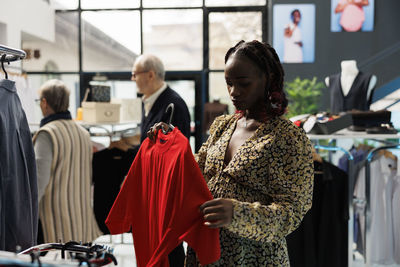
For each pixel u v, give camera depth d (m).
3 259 0.77
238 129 1.41
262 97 1.31
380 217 3.36
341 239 2.94
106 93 4.35
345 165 3.71
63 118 2.85
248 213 1.12
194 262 1.42
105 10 6.93
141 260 1.60
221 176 1.35
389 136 2.75
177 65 6.97
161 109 2.87
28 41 6.98
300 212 1.23
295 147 1.25
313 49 6.54
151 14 6.91
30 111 4.05
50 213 2.75
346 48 6.51
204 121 6.07
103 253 1.11
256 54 1.26
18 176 1.69
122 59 7.01
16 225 1.64
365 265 3.08
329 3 6.49
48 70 7.02
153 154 1.53
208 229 1.25
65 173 2.78
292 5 6.52
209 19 6.88
